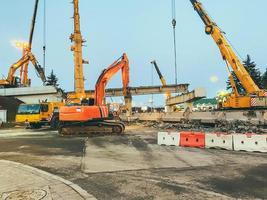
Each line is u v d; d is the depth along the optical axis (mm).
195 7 31906
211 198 7270
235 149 14992
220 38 30812
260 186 8242
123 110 41781
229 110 29859
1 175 9594
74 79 42062
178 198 7312
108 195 7676
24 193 7723
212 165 11094
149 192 7852
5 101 56438
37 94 62156
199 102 70438
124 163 11633
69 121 23750
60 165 11422
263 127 24359
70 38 42594
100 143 18078
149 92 65375
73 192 7770
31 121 31297
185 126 28625
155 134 23594
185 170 10305
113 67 26984
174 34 35500
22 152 15000
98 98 26078
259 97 28375
